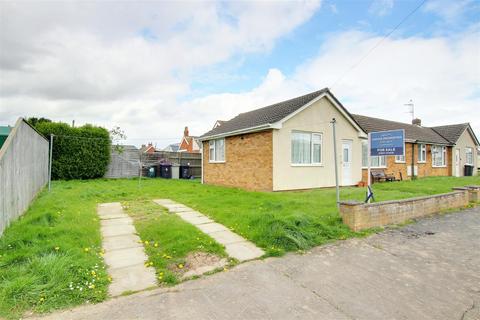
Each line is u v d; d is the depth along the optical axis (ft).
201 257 13.76
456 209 28.68
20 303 9.07
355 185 46.16
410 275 12.61
